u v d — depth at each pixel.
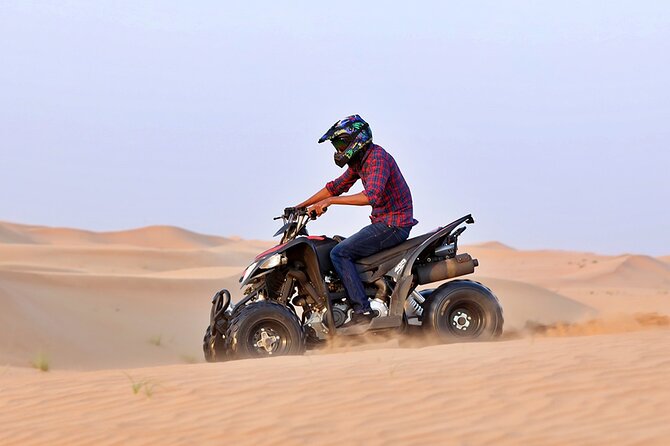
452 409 7.78
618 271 130.00
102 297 40.88
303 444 7.13
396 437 7.10
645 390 7.89
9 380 11.19
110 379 10.43
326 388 8.84
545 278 123.50
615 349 9.81
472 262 13.52
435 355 10.32
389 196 13.25
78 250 97.62
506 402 7.86
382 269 13.16
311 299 13.07
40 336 29.20
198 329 37.81
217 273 67.06
